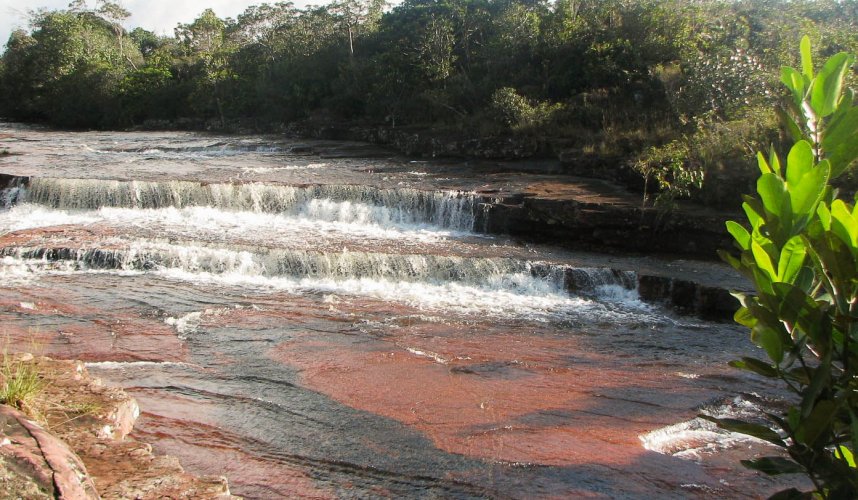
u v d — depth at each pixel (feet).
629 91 90.38
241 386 29.55
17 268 46.55
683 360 34.53
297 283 46.60
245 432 25.26
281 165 82.79
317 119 126.72
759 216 10.02
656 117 79.66
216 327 37.14
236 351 33.73
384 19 141.08
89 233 53.26
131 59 195.83
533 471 23.09
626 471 23.18
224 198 62.85
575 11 107.76
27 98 179.42
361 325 38.34
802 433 8.77
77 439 17.89
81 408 19.88
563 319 40.93
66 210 61.77
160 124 152.46
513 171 79.66
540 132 86.58
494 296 45.03
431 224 60.85
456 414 27.43
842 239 8.57
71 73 168.04
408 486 22.04
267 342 35.12
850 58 9.77
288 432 25.44
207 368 31.48
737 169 56.49
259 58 154.51
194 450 23.62
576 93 96.17
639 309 43.52
